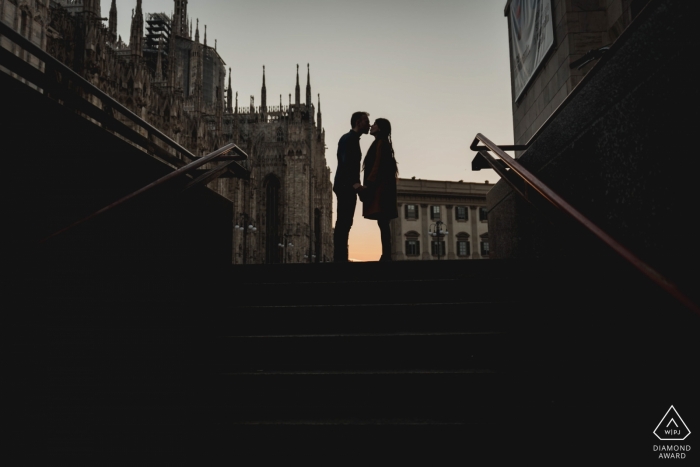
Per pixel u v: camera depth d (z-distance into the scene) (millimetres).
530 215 5926
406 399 3232
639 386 2834
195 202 5148
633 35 3219
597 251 3779
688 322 2492
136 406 3209
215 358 3793
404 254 66812
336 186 6988
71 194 3832
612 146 3617
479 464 2701
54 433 3018
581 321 3566
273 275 5039
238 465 2826
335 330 4113
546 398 3100
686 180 2662
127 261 4305
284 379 3326
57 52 28234
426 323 4039
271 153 74438
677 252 2771
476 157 7609
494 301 4230
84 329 3789
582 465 2623
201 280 5074
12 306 3270
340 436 2803
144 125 5180
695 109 2543
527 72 10609
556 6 8984
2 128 3229
